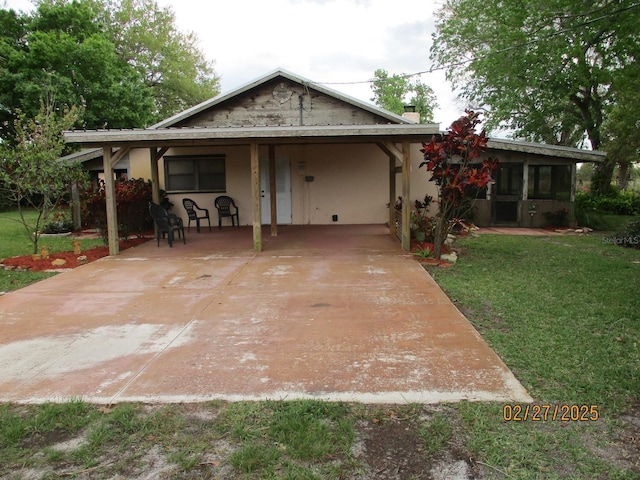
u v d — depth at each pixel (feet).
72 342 12.92
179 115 37.55
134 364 11.28
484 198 42.24
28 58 62.85
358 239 31.60
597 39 50.83
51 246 31.30
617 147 48.39
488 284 19.42
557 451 7.57
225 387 9.91
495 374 10.36
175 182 40.32
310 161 40.29
